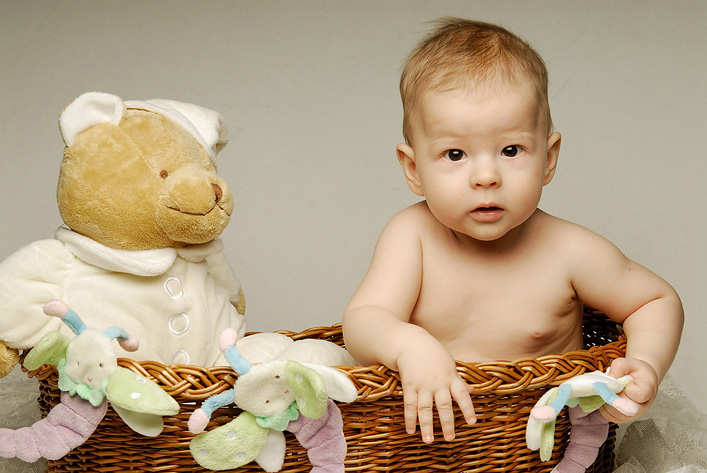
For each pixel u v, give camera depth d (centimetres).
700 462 165
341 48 271
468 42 153
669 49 263
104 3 276
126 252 151
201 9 275
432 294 162
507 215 147
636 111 260
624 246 248
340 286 251
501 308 161
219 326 165
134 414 131
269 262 253
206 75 268
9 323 146
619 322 166
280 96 267
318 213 258
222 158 263
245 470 137
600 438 146
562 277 162
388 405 137
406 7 275
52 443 136
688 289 243
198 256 161
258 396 130
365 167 261
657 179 254
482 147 146
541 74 154
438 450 141
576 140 259
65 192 149
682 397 188
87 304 149
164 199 148
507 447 143
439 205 150
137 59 270
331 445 134
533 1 272
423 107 150
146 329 153
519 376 138
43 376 141
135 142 150
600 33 267
